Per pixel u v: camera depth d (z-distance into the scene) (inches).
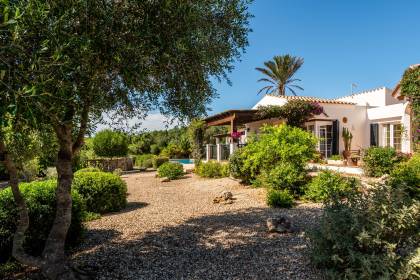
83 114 150.3
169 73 161.9
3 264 180.9
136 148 1237.1
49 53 101.6
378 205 136.6
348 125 701.9
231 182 493.4
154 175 738.2
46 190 203.9
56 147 188.9
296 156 386.0
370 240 130.1
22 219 146.7
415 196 251.3
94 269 168.2
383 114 661.9
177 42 131.4
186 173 715.4
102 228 258.2
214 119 786.8
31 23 96.1
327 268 146.7
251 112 676.7
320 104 682.8
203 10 155.6
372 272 124.3
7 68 84.7
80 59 111.5
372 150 428.5
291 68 1440.7
